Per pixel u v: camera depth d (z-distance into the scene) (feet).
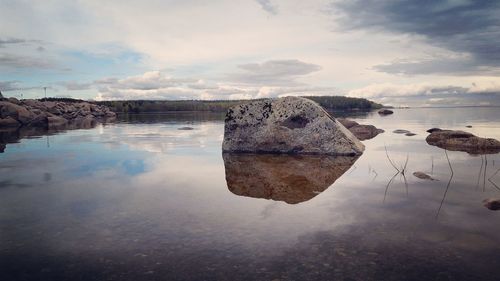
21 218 16.03
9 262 11.77
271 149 35.91
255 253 12.25
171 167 28.45
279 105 36.68
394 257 11.87
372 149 37.83
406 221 15.21
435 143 41.68
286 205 17.79
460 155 32.86
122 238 13.64
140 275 10.86
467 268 11.10
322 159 31.91
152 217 16.02
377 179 23.41
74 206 17.80
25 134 59.36
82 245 13.03
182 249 12.62
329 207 17.37
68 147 41.22
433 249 12.44
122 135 56.85
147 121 103.65
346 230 14.25
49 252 12.49
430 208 16.98
